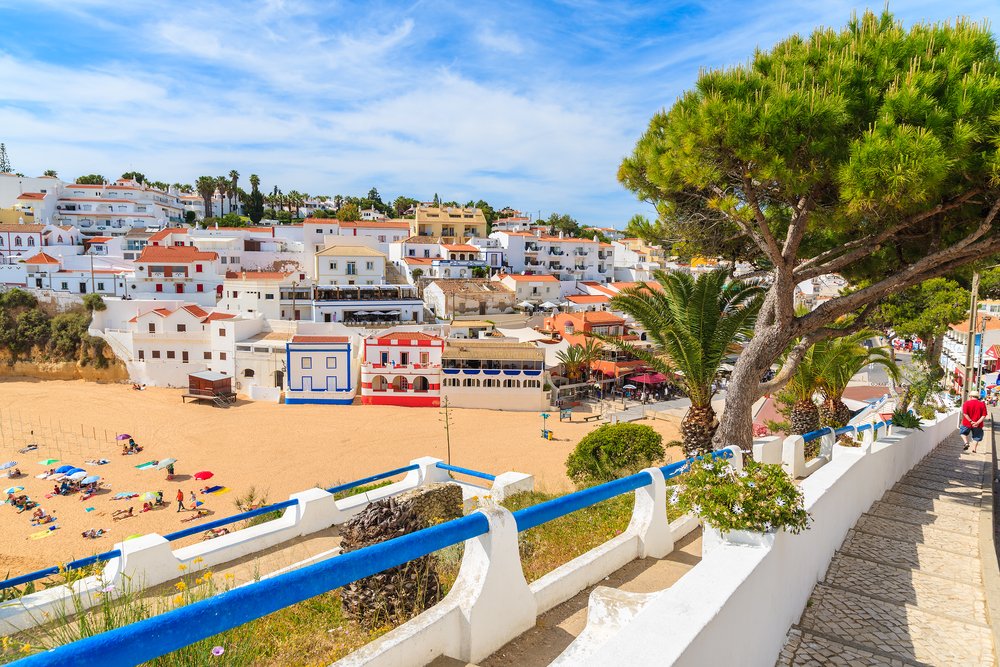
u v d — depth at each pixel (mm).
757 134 10664
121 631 2467
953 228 12594
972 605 5941
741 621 3873
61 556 24609
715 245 16016
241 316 60594
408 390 51688
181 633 2631
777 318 13477
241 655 4270
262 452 38469
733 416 13992
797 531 4863
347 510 10820
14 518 28406
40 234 84500
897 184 8961
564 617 5152
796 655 4906
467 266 92688
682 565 6648
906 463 12883
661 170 12828
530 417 48719
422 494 6145
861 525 8641
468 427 45094
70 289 70562
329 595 6285
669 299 17438
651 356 18406
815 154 10609
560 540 7996
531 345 55438
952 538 8086
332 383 51750
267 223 124062
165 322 55812
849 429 14352
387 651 3713
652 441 20250
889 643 5160
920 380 22422
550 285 88875
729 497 4738
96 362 57688
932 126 9352
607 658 2807
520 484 12227
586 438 21500
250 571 8609
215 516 28891
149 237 88000
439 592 5824
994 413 27562
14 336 59312
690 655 2998
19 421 44750
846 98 10406
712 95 11328
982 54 10289
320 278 75125
